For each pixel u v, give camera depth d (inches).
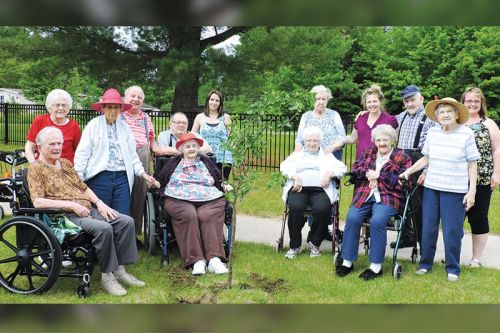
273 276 202.7
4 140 722.2
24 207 183.6
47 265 182.7
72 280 195.8
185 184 213.3
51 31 498.9
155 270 208.5
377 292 186.9
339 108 1189.1
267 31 499.5
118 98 199.5
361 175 211.6
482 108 209.2
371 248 202.2
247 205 335.0
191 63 472.4
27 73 541.6
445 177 196.1
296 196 224.5
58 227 178.2
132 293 183.8
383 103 236.2
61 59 519.2
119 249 186.9
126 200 206.8
